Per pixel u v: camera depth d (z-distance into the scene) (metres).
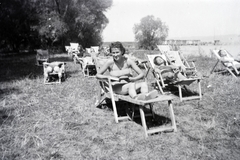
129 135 3.57
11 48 32.47
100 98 5.07
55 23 24.88
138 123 4.15
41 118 4.32
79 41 31.95
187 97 5.56
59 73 7.94
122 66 4.33
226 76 8.12
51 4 29.84
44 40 26.39
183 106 5.05
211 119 4.16
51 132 3.70
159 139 3.39
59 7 30.02
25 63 15.23
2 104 5.20
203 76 8.18
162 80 6.20
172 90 6.74
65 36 28.52
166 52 8.07
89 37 33.59
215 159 2.83
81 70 11.31
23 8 26.34
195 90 6.41
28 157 2.97
